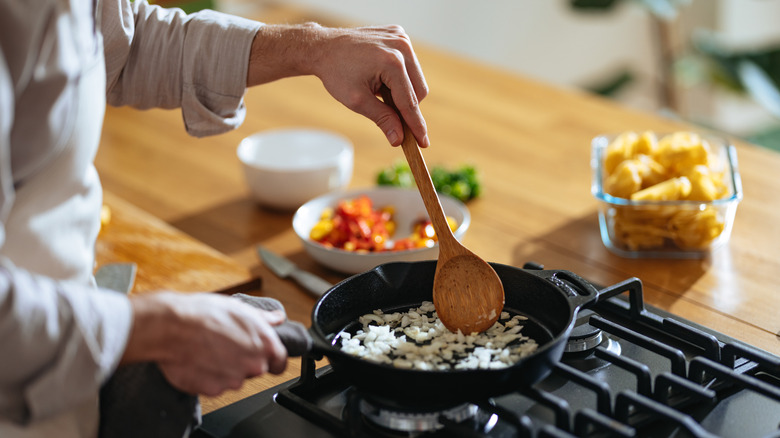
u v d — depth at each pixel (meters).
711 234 1.17
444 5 3.30
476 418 0.79
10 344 0.59
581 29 3.66
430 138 1.67
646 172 1.20
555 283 0.87
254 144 1.49
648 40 3.80
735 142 1.61
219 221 1.38
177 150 1.68
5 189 0.61
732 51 3.04
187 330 0.66
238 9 2.46
